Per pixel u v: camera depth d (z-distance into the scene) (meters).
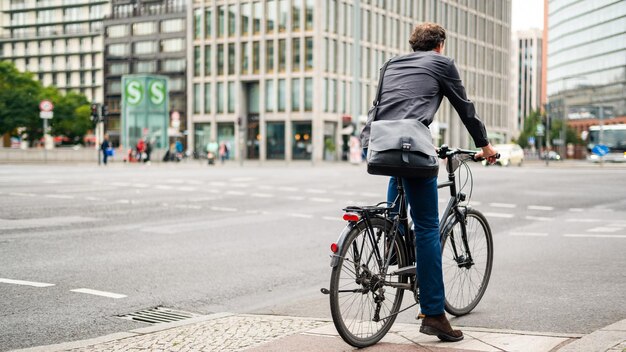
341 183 23.72
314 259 8.65
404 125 4.27
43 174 29.56
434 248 4.50
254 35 76.19
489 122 102.56
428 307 4.51
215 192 19.33
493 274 7.33
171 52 115.50
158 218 12.92
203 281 7.29
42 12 146.75
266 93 75.50
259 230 11.34
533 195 18.89
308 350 4.35
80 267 7.95
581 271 7.48
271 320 5.34
